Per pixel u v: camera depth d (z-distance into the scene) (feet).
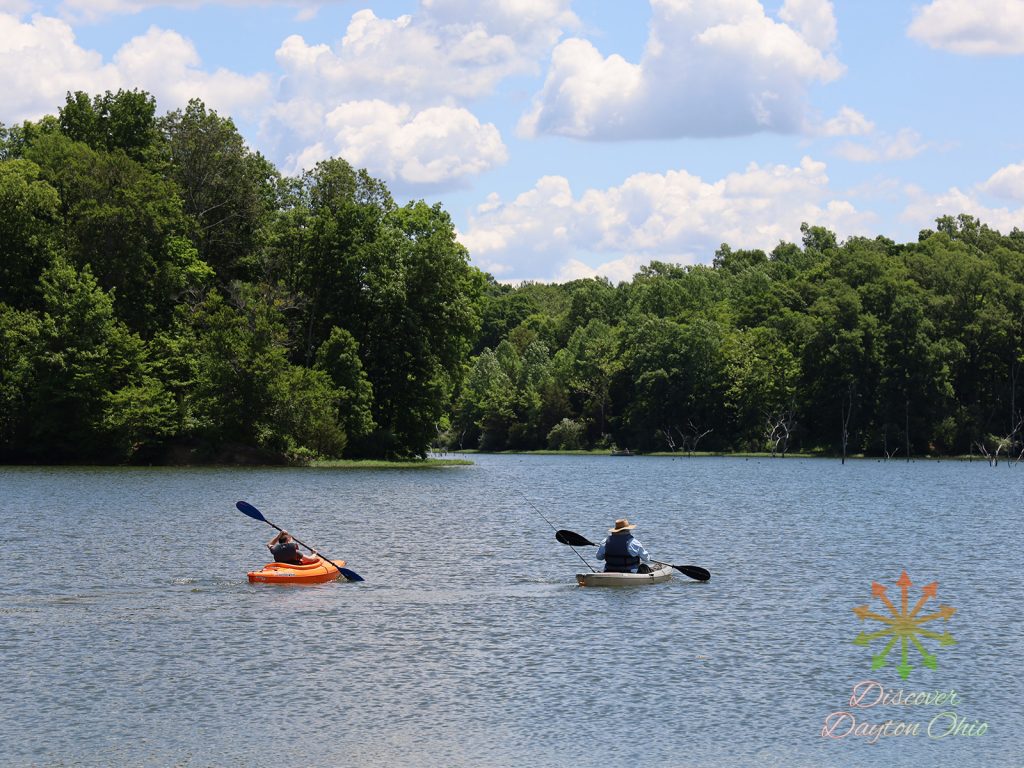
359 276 395.75
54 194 344.28
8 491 236.22
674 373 646.33
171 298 368.27
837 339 568.41
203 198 402.11
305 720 69.77
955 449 560.20
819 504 247.09
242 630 94.84
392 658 85.25
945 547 159.02
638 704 73.61
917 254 627.05
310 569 120.47
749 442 620.90
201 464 349.20
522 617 101.50
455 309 401.49
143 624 96.94
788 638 93.40
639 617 101.91
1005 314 561.84
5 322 330.95
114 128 390.63
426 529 175.42
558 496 265.95
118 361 338.75
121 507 200.54
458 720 70.03
